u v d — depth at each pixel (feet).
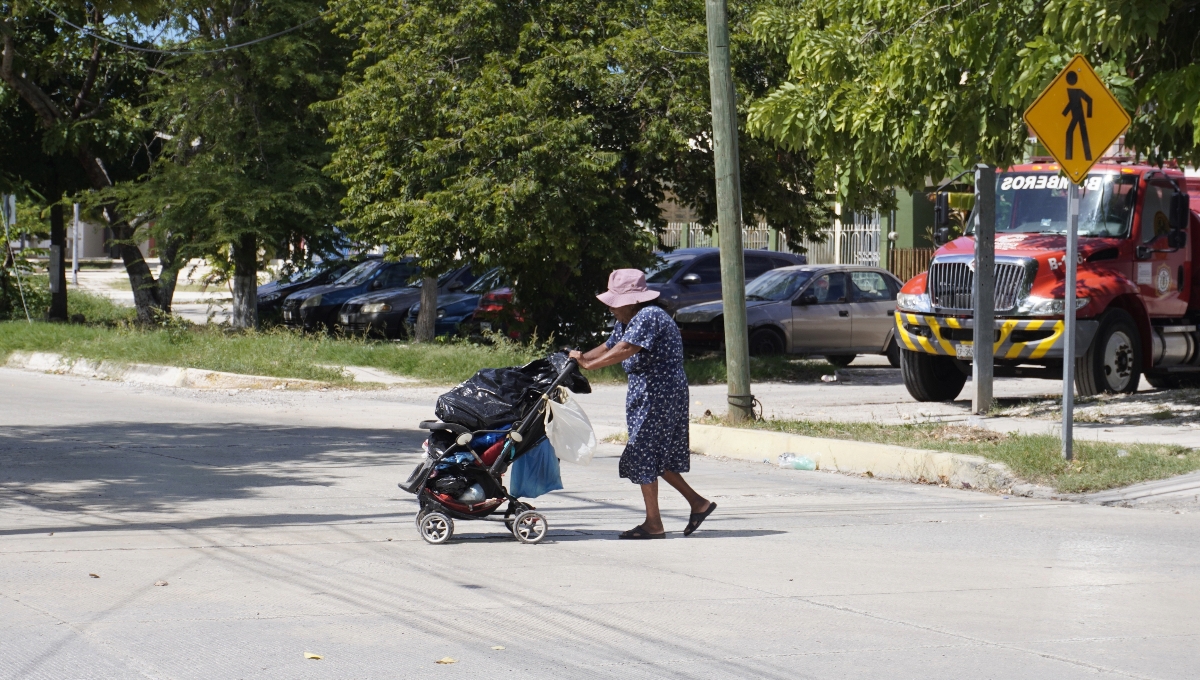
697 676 29.14
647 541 46.44
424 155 116.57
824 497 57.93
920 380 95.30
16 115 160.35
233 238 134.31
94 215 165.17
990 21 73.10
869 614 35.09
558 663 30.07
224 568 40.37
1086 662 30.58
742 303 76.84
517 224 112.16
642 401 46.14
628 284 46.16
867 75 79.92
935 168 81.92
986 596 37.47
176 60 146.41
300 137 145.89
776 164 121.39
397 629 32.96
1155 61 76.48
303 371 111.86
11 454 67.36
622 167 125.29
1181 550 44.91
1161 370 94.84
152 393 102.73
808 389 108.27
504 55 119.34
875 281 133.18
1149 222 90.48
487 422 44.83
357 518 50.47
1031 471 59.41
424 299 138.92
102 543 44.34
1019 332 85.56
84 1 110.32
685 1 116.78
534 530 45.93
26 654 30.07
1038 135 58.59
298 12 139.95
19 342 131.13
